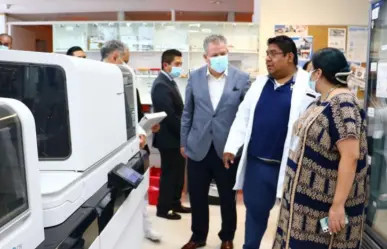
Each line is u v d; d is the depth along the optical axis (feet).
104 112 4.69
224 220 9.18
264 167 7.45
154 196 12.89
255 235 7.83
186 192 13.55
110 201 4.39
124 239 5.28
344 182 5.11
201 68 9.11
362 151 5.39
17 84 4.04
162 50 16.99
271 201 7.62
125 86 5.87
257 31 16.16
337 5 15.17
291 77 7.40
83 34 17.26
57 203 3.41
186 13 28.86
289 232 5.61
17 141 2.92
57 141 4.01
